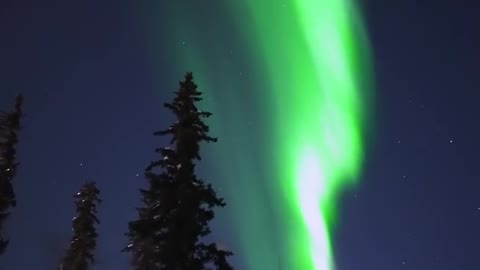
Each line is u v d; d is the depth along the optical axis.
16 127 35.72
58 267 37.94
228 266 22.95
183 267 22.17
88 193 38.81
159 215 23.19
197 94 24.62
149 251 32.16
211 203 23.09
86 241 37.66
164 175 23.41
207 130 24.31
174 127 24.06
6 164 35.06
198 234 22.69
